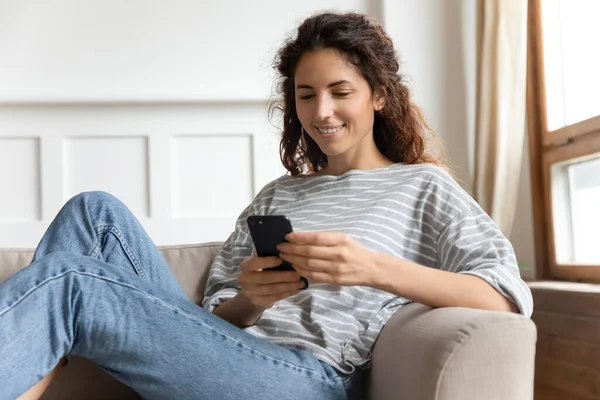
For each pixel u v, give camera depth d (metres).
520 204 2.73
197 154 2.97
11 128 2.92
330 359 1.20
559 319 1.96
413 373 1.02
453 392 0.97
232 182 2.97
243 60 3.02
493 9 2.69
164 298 1.07
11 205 2.91
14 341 0.94
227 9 3.03
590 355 1.77
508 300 1.15
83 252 1.26
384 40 1.48
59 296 1.00
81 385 1.46
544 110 2.57
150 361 1.05
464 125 2.95
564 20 2.46
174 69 3.01
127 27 3.00
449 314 1.07
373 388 1.20
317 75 1.36
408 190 1.38
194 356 1.06
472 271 1.17
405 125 1.52
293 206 1.48
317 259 1.08
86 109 2.94
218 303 1.40
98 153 2.94
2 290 0.97
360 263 1.10
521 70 2.58
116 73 2.99
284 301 1.35
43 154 2.92
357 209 1.39
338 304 1.29
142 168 2.95
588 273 2.27
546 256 2.59
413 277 1.12
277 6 3.04
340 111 1.36
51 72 2.97
